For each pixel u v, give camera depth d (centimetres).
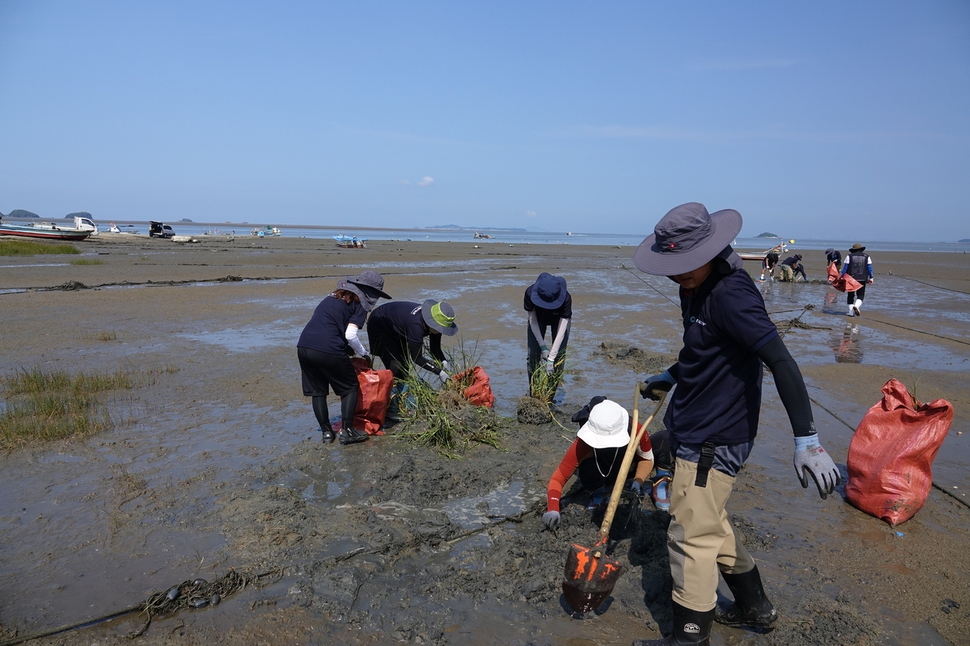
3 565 371
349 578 361
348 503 458
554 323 700
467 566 382
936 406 435
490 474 515
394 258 3481
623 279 2433
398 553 394
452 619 331
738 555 306
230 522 425
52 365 866
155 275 2139
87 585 352
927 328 1315
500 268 2878
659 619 333
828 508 461
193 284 1892
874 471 446
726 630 325
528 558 388
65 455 541
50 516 431
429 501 466
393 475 502
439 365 671
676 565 298
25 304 1409
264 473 507
